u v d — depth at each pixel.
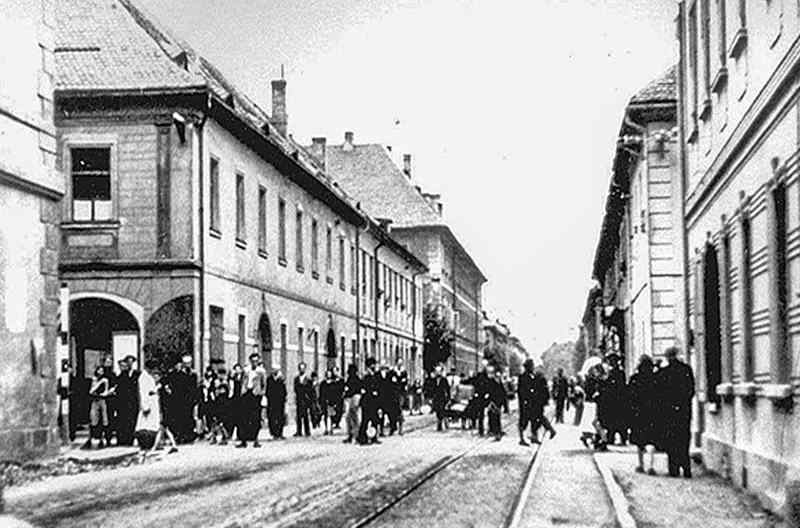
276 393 38.09
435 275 103.00
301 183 53.00
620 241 58.84
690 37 25.88
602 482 20.89
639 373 22.84
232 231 41.72
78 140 37.53
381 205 104.75
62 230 37.44
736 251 19.67
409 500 17.66
